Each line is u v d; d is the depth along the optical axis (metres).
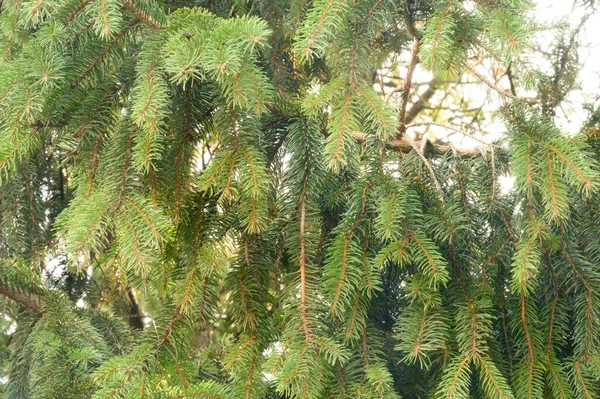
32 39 1.99
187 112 2.09
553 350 2.12
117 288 2.71
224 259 2.13
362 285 2.03
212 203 2.11
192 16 2.00
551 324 2.14
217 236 2.10
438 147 2.28
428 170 2.15
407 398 2.20
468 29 2.03
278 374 1.96
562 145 2.03
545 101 2.41
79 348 2.26
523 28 1.96
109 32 1.95
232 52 1.88
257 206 2.03
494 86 2.12
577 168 2.00
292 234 2.11
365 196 2.07
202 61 1.89
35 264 2.53
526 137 2.05
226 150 2.02
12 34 2.03
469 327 2.04
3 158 1.96
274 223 2.13
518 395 2.07
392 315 2.23
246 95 1.92
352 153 2.18
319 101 1.99
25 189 2.51
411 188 2.11
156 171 2.05
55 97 2.00
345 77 2.02
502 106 2.10
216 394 2.03
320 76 2.52
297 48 1.91
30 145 2.01
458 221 2.07
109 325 2.47
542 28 2.04
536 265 2.04
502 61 2.04
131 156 2.00
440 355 2.09
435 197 2.11
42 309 2.36
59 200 2.64
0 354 2.70
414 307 2.06
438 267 2.00
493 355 2.09
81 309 2.46
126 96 2.07
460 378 2.01
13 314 2.72
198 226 2.10
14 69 1.95
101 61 2.04
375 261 2.01
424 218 2.08
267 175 2.01
